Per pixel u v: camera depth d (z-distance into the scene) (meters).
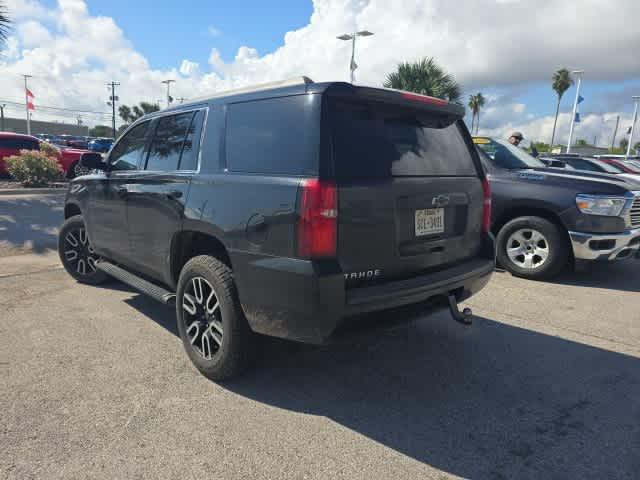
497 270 6.31
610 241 5.34
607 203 5.29
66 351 3.58
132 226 4.00
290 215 2.55
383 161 2.79
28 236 7.71
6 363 3.36
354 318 2.63
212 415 2.77
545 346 3.87
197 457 2.38
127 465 2.30
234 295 2.94
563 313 4.66
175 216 3.36
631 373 3.40
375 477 2.27
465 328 4.25
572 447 2.53
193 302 3.27
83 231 5.20
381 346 3.84
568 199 5.48
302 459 2.38
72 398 2.91
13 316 4.28
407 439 2.58
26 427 2.60
